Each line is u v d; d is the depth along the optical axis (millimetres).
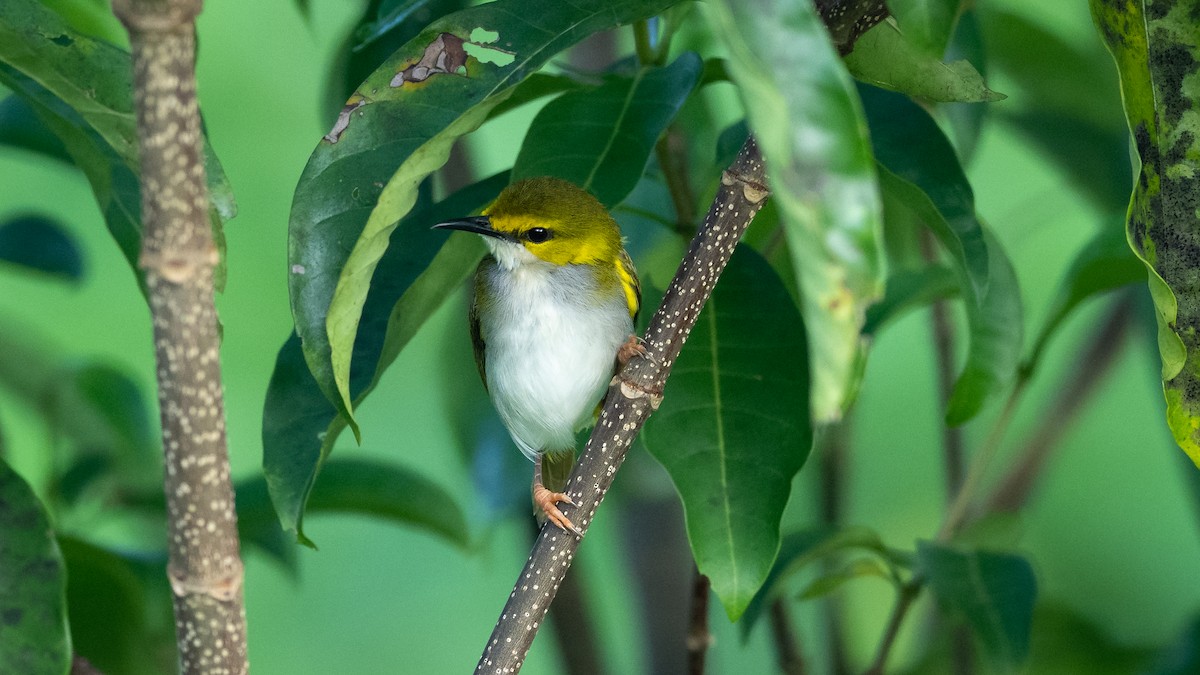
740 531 7156
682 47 10469
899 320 14742
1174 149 5746
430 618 14602
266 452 6738
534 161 7195
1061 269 14188
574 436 9727
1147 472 14117
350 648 14492
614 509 11883
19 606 6094
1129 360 14555
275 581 14625
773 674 13914
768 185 6328
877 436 14344
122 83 6039
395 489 9805
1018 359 8008
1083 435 14414
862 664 12672
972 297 7656
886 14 6066
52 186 14258
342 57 8891
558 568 6289
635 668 12898
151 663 9234
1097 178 11023
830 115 3943
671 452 7270
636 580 11727
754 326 7547
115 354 14266
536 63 6250
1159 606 13023
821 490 11188
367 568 14836
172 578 4836
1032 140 11227
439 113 6207
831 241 3939
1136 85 5715
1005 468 12812
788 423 7324
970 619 8664
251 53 14164
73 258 10539
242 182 14219
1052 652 11297
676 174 8250
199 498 4688
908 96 7504
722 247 6387
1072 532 13695
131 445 10688
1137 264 8562
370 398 14352
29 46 5949
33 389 10734
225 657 4945
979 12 10711
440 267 7703
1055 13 12469
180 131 4246
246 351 14133
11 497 6184
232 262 14180
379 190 6137
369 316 7453
